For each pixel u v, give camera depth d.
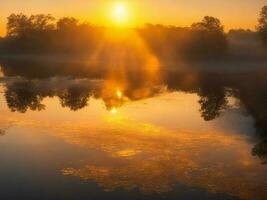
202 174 19.36
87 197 17.20
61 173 19.66
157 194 17.36
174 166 20.36
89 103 38.59
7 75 64.38
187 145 23.91
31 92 46.09
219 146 23.72
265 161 21.11
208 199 16.89
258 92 45.38
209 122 30.25
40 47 128.88
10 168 20.36
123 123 29.59
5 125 28.86
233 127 28.56
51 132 26.83
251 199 16.91
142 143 24.25
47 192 17.70
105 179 18.89
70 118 31.28
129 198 17.05
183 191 17.59
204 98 42.69
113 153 22.41
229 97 43.38
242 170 19.83
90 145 23.88
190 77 67.25
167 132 26.95
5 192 17.73
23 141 24.91
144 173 19.52
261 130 27.50
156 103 38.97
